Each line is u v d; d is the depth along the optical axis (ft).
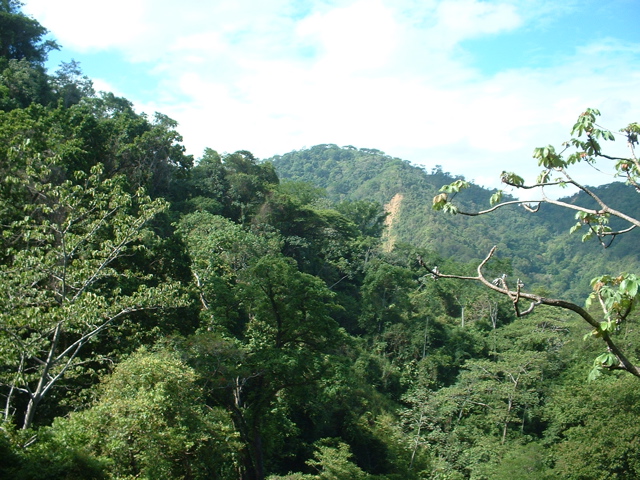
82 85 190.08
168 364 48.01
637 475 71.97
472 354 145.18
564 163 21.08
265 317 73.05
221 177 169.78
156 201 50.70
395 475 89.15
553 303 17.56
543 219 419.74
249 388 77.30
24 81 143.64
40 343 41.96
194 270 77.97
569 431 87.20
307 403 95.04
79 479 33.88
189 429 45.85
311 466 94.68
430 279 175.32
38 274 43.06
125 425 40.50
